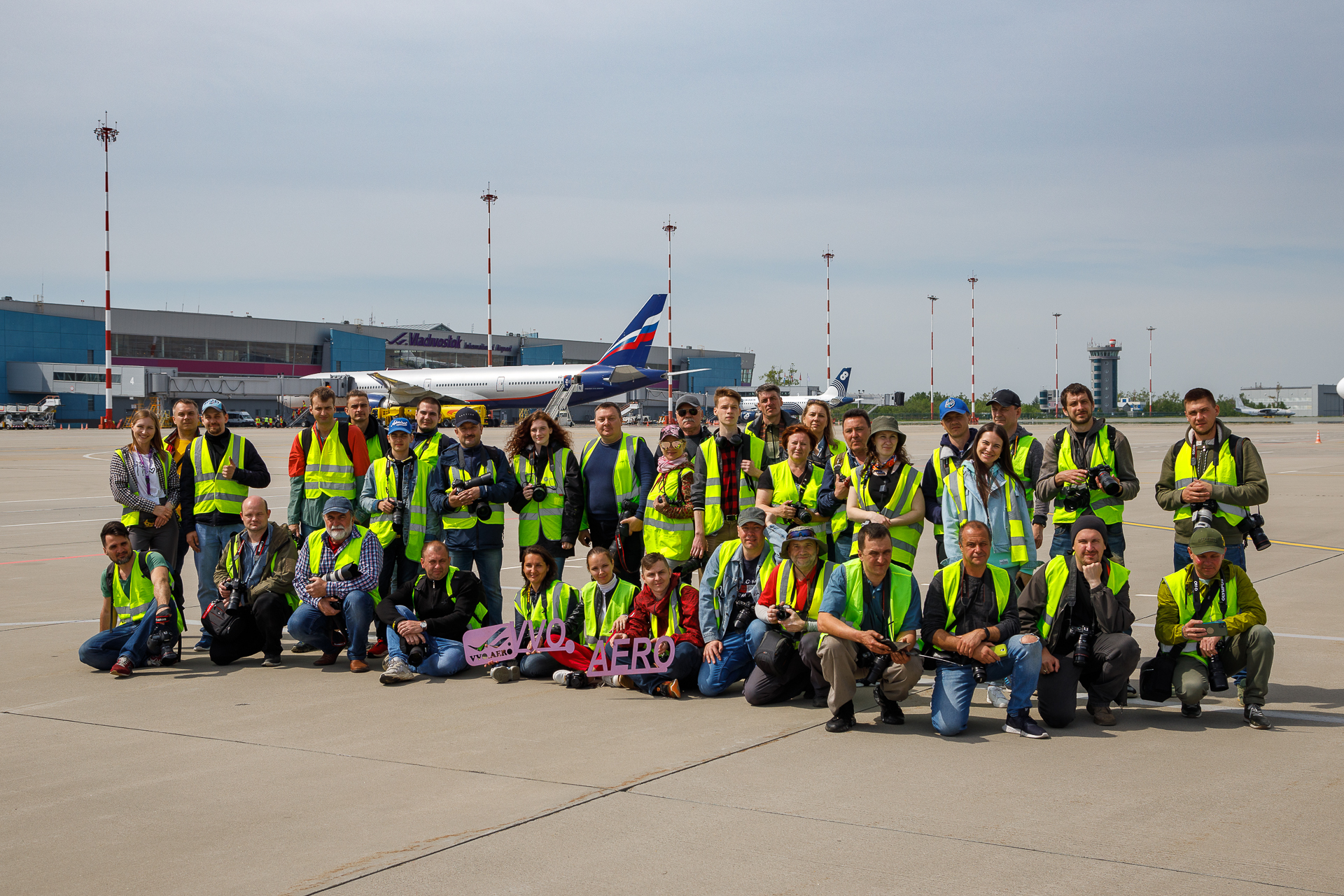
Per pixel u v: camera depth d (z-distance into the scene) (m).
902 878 4.14
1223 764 5.69
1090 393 8.08
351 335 118.50
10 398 94.94
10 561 14.83
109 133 59.53
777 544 8.23
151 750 6.11
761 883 4.11
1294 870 4.19
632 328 68.62
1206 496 7.32
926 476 8.07
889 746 6.19
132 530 9.48
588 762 5.84
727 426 8.55
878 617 6.67
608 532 9.25
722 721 6.81
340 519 8.33
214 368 108.56
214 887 4.16
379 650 8.77
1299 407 160.75
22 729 6.59
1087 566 6.55
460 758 5.91
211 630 8.57
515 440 9.20
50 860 4.46
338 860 4.41
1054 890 4.01
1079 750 6.04
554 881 4.15
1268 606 10.57
